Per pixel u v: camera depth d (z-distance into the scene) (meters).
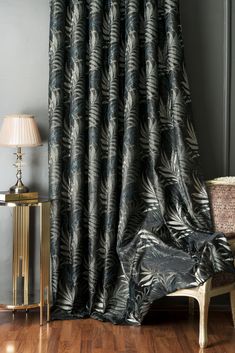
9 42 4.98
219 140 5.02
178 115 4.76
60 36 4.80
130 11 4.78
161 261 4.41
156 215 4.79
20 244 4.88
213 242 4.22
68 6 4.87
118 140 4.87
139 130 4.88
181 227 4.69
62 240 4.88
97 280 4.84
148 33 4.78
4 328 4.49
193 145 4.82
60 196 4.83
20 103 4.99
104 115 4.88
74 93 4.80
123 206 4.75
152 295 4.37
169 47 4.79
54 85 4.80
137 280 4.49
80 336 4.32
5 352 3.94
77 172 4.79
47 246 4.63
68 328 4.51
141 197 4.86
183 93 4.82
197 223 4.67
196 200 4.74
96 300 4.86
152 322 4.70
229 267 4.12
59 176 4.81
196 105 5.02
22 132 4.61
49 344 4.12
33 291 4.93
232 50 4.98
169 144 4.86
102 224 4.88
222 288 4.26
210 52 4.99
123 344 4.14
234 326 4.57
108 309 4.80
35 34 4.98
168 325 4.62
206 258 4.16
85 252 4.91
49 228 4.66
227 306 5.00
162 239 4.58
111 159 4.79
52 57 4.80
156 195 4.76
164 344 4.16
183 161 4.74
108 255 4.81
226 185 4.71
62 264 4.88
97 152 4.81
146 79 4.83
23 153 4.95
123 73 4.89
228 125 5.00
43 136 5.01
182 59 4.82
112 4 4.79
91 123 4.81
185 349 4.06
